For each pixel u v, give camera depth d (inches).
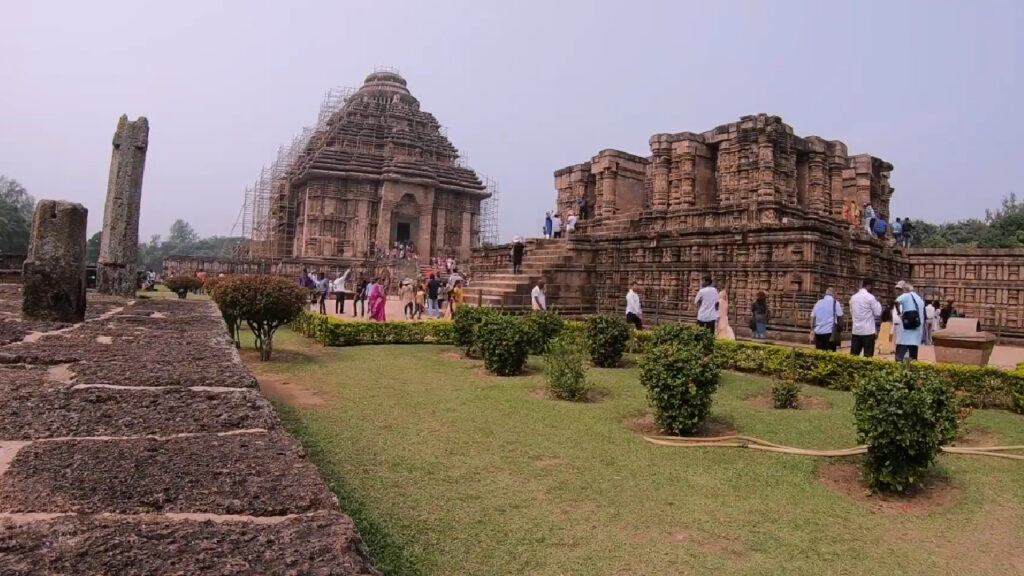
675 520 226.8
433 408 376.2
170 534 89.0
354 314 1011.9
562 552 197.2
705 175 1019.3
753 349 532.7
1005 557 209.2
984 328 982.4
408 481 251.8
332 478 249.9
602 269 973.2
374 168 2149.4
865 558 204.2
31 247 357.1
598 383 468.1
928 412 251.8
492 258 1209.4
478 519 218.8
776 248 751.7
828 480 277.7
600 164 1165.7
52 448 123.1
